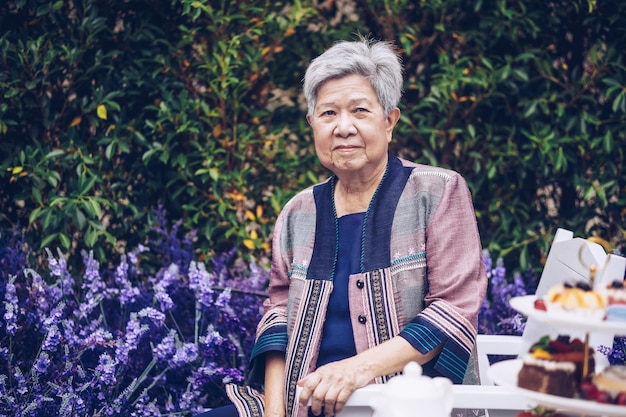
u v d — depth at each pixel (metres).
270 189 3.44
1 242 3.08
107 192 3.26
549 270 2.44
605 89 3.30
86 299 2.92
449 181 2.27
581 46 3.37
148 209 3.33
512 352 2.53
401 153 3.47
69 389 2.67
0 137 3.21
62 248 3.25
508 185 3.42
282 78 3.45
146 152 3.17
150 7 3.29
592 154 3.33
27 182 3.19
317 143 2.30
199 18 3.32
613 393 1.48
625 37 3.27
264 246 3.29
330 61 2.26
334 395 1.96
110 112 3.25
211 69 3.24
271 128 3.45
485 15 3.35
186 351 2.79
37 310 2.79
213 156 3.24
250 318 3.08
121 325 3.02
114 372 2.79
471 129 3.30
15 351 2.87
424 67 3.46
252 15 3.34
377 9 3.41
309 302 2.26
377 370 2.03
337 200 2.38
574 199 3.45
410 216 2.24
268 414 2.24
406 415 1.53
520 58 3.26
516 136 3.40
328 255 2.29
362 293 2.20
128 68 3.27
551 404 1.51
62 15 3.18
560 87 3.36
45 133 3.24
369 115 2.25
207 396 3.02
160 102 3.27
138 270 3.16
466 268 2.18
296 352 2.23
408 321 2.18
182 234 3.36
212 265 3.33
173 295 3.07
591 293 1.51
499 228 3.40
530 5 3.33
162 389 3.00
